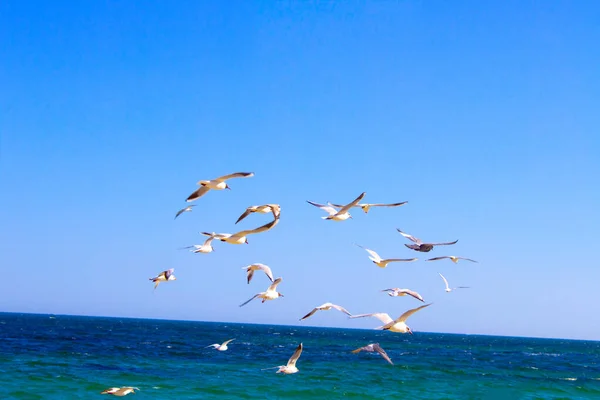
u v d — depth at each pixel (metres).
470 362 83.94
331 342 138.25
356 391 44.94
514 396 46.59
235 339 133.88
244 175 19.28
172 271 25.98
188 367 56.62
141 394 40.06
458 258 24.73
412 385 50.09
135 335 130.25
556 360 103.25
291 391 43.62
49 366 52.47
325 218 22.95
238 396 40.84
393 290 22.62
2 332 113.88
